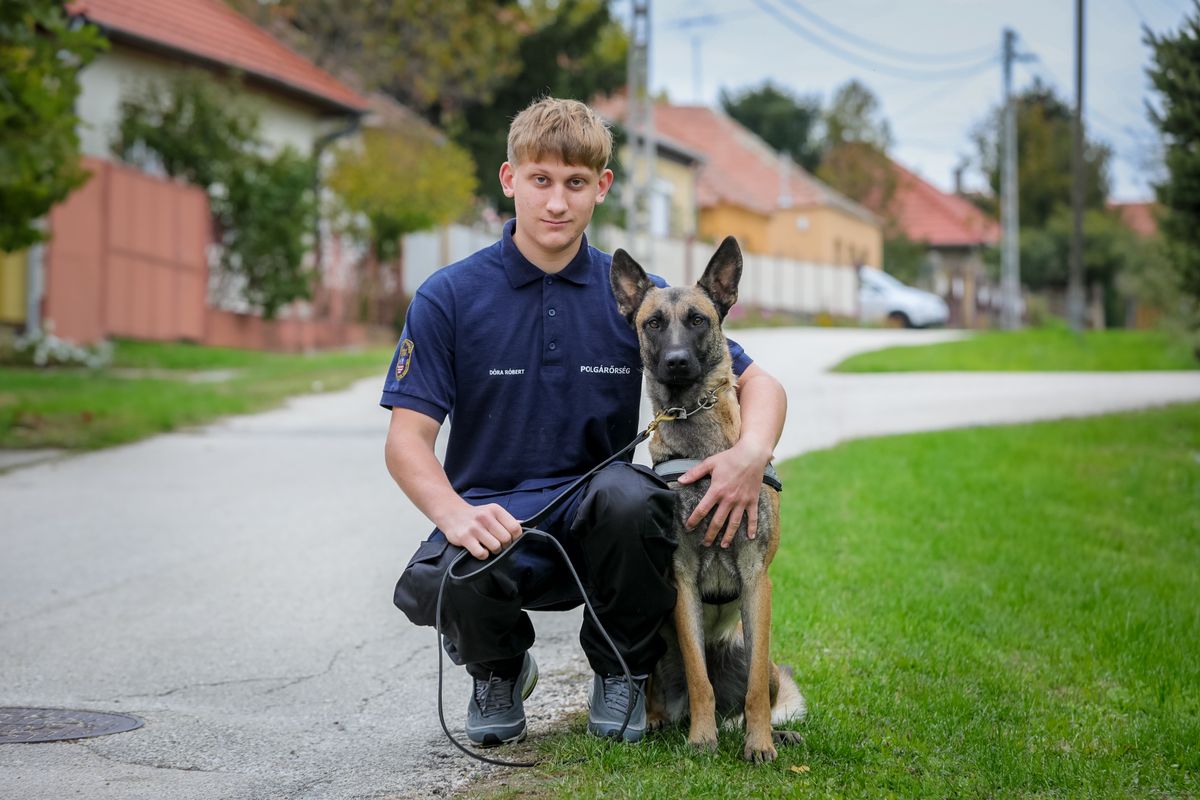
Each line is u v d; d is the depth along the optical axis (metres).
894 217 58.00
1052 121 68.19
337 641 5.66
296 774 4.04
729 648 4.21
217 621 6.00
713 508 3.91
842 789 3.61
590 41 32.41
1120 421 12.27
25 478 9.90
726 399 4.13
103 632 5.83
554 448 4.06
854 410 13.62
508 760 4.01
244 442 11.73
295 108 23.25
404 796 3.79
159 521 8.26
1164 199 12.74
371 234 24.31
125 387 14.60
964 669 4.89
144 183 18.38
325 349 22.45
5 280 16.47
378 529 8.02
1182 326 20.44
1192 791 3.72
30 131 11.14
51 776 4.01
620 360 4.14
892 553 6.93
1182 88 11.94
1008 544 7.22
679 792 3.52
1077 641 5.38
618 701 4.04
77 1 18.28
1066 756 3.94
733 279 4.23
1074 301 27.98
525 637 3.97
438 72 30.95
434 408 3.95
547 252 4.05
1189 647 5.31
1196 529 7.88
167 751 4.27
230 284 20.58
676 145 38.28
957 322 49.62
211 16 22.88
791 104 66.62
